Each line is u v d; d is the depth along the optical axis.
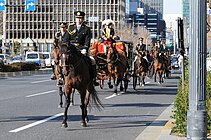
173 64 70.31
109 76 24.17
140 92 26.31
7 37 152.25
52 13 152.12
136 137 11.78
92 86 13.64
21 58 70.62
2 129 12.84
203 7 8.00
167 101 21.22
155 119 15.11
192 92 8.08
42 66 64.69
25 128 13.05
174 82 36.84
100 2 147.50
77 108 17.84
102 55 23.42
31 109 17.48
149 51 35.66
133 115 16.08
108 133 12.38
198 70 8.01
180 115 11.29
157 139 10.68
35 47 127.69
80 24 13.80
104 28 23.72
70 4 150.00
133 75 27.70
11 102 20.05
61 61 12.59
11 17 153.00
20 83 34.19
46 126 13.44
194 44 8.02
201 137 8.05
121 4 152.12
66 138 11.57
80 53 13.06
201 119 8.04
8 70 49.22
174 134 11.23
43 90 27.12
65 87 12.84
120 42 24.61
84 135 12.04
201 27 7.99
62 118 15.09
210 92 12.85
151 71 35.22
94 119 14.94
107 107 18.41
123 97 22.94
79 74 12.71
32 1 45.69
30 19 153.75
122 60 23.58
